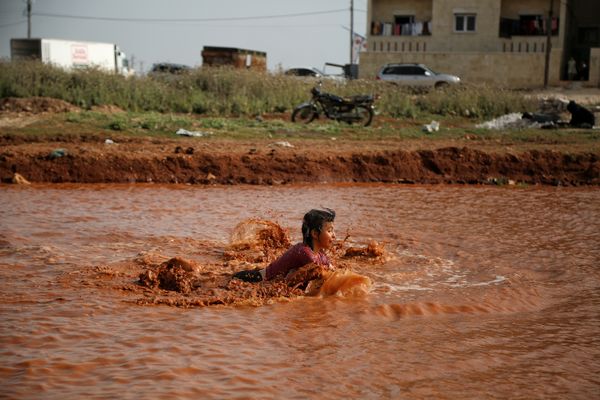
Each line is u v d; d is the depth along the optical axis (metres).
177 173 17.25
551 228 12.00
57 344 6.29
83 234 10.77
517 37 44.59
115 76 27.31
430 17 46.03
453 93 29.03
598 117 26.80
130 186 16.33
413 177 18.02
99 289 7.98
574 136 22.41
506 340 6.78
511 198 15.39
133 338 6.49
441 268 9.30
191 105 26.39
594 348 6.62
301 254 8.26
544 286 8.60
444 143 21.05
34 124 21.45
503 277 8.91
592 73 42.41
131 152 17.78
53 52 49.22
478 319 7.38
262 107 26.53
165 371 5.74
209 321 7.04
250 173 17.44
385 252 9.91
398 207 13.88
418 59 44.09
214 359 6.05
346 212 13.17
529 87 42.84
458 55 43.53
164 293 7.93
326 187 16.81
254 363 6.00
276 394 5.41
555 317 7.49
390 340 6.68
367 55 44.81
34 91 25.59
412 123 25.92
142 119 22.61
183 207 13.46
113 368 5.80
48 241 10.29
